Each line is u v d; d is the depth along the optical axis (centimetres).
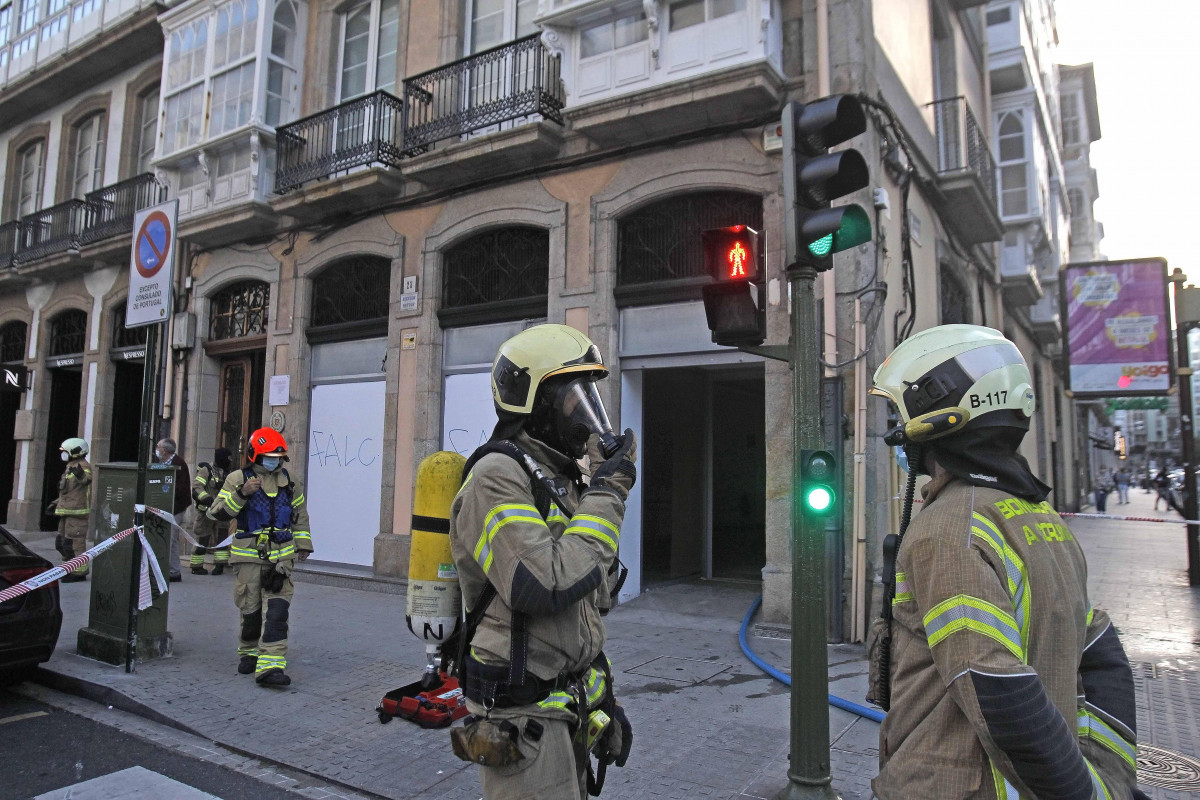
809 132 359
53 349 1583
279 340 1119
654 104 757
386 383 1000
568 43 832
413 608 237
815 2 744
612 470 215
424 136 949
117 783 404
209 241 1218
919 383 178
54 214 1520
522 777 200
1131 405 1587
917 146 922
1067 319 1064
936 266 1007
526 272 918
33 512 1540
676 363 797
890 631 191
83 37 1488
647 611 796
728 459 1071
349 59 1149
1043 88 1925
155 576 615
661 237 821
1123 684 177
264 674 545
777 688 546
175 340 1246
